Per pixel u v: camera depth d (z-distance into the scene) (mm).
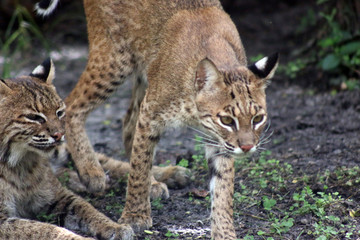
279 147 12688
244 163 11602
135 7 10508
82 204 9461
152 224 9391
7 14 20453
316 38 17641
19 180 9242
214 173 8992
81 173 10883
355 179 10445
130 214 9312
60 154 11539
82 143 11055
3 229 8609
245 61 9914
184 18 10070
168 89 9320
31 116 8812
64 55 19906
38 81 9281
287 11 22531
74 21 21859
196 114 8945
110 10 10758
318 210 9336
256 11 22828
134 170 9383
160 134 9578
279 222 9172
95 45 11008
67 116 11141
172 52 9734
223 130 8414
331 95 15492
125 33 10633
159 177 11133
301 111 14805
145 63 10523
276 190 10344
